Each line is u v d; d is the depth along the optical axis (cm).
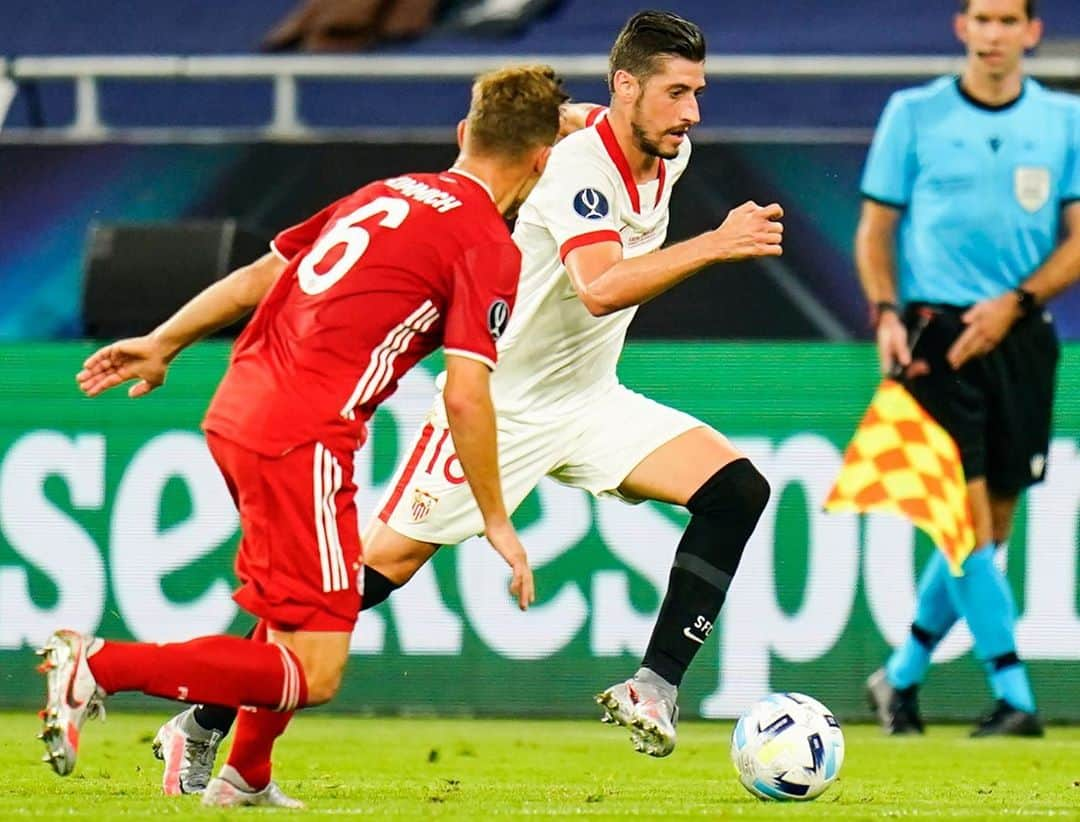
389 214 1507
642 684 1741
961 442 2752
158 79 3169
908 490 2778
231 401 1497
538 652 2869
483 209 1515
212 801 1588
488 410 1490
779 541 2828
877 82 3600
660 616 1786
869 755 2397
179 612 2891
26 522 2911
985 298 2739
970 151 2725
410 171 2856
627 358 2848
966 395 2750
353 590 1492
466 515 1920
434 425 1930
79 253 2895
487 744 2495
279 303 1515
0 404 2914
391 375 1509
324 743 2483
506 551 1495
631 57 1777
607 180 1791
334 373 1479
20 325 2911
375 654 2897
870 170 2772
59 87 3606
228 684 1441
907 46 3712
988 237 2728
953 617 2772
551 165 1792
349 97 3772
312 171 2873
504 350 1894
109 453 2905
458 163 1580
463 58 3475
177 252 2831
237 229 2828
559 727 2769
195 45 3881
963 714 2788
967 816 1580
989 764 2291
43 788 1809
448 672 2886
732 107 3638
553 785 1969
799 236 2802
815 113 3622
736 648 2836
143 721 2870
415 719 2866
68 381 2902
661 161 1855
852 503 2805
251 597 1483
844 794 1847
